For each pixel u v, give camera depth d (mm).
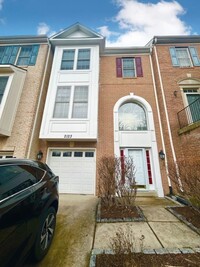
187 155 7031
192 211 4422
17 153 7027
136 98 9352
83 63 9648
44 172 3127
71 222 3883
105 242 2891
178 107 8383
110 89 9703
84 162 7941
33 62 9227
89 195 7137
